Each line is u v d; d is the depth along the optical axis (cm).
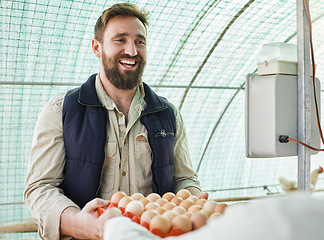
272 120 209
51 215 208
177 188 259
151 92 257
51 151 228
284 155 210
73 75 666
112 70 236
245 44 760
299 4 211
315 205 86
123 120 240
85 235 195
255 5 666
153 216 169
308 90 211
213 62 769
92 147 227
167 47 699
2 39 579
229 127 906
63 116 231
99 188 230
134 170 241
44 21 577
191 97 814
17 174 677
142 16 245
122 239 112
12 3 540
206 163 909
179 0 618
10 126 659
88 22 600
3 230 535
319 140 224
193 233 99
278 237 81
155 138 243
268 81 211
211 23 684
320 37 580
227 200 654
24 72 629
